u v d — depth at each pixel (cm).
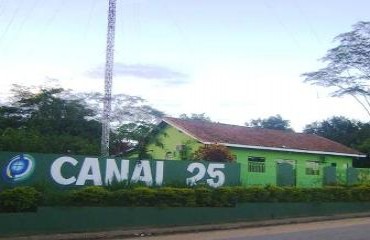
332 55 4809
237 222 2055
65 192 1697
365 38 4738
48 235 1580
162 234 1739
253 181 2842
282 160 3356
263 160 3238
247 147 3116
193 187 2061
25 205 1583
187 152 3086
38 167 1762
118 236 1658
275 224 2081
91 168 1872
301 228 1894
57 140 2377
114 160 1928
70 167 1825
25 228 1561
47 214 1608
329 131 5288
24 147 2159
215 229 1900
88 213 1694
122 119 4544
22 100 3503
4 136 2175
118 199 1784
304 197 2350
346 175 2878
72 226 1656
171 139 3266
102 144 2845
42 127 3316
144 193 1836
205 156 2577
